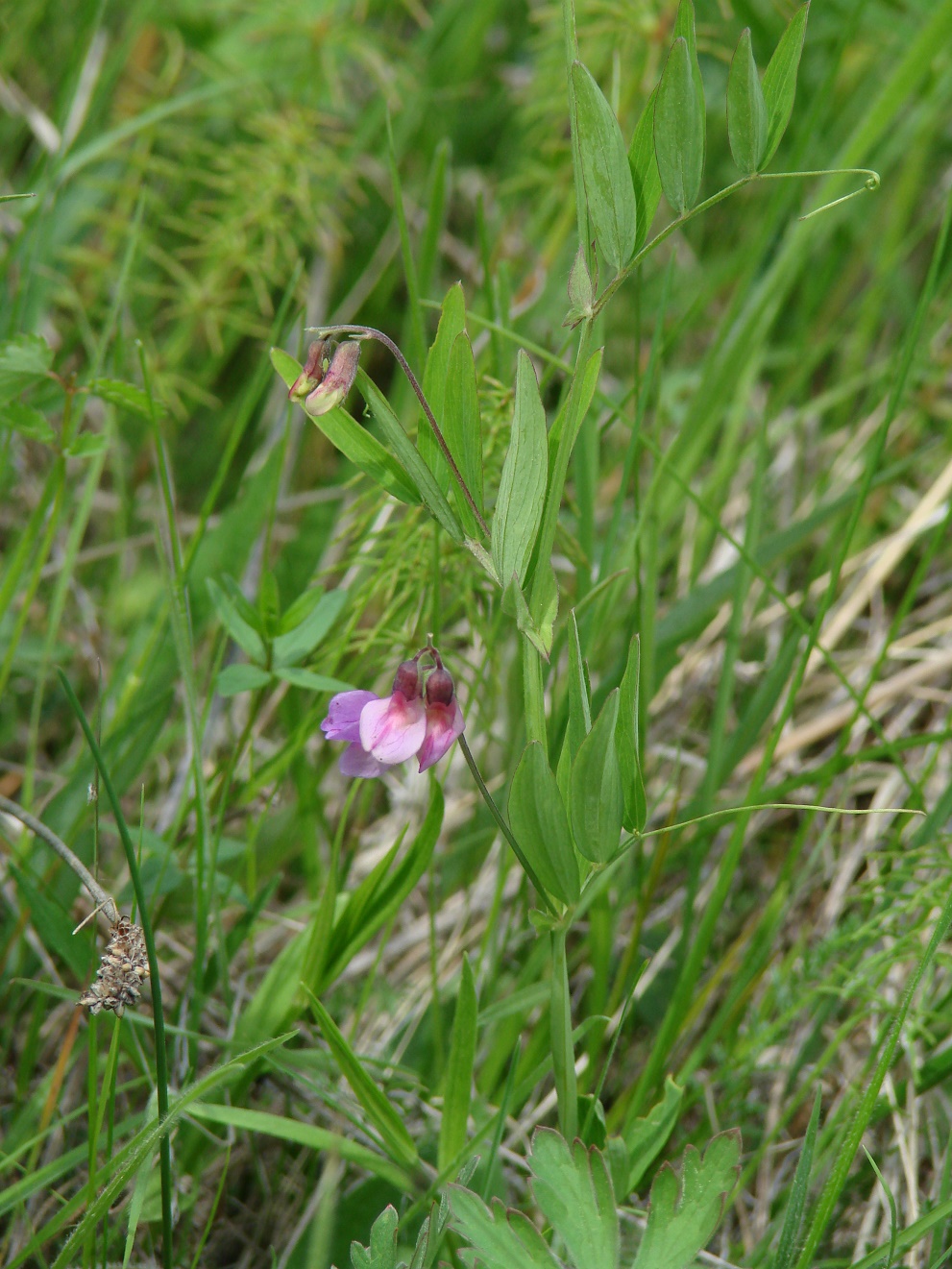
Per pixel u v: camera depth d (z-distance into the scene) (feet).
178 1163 2.53
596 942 2.60
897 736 2.84
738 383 2.93
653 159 2.35
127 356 3.17
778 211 2.82
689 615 2.78
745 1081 2.56
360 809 2.69
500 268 2.68
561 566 2.88
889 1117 2.59
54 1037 2.62
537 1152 2.32
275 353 2.33
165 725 2.82
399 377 2.94
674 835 2.69
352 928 2.52
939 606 3.00
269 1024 2.53
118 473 2.87
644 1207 2.54
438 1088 2.56
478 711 2.80
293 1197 2.56
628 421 2.62
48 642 2.68
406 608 2.73
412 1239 2.48
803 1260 2.36
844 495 2.79
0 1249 2.49
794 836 2.80
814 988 2.56
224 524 2.76
